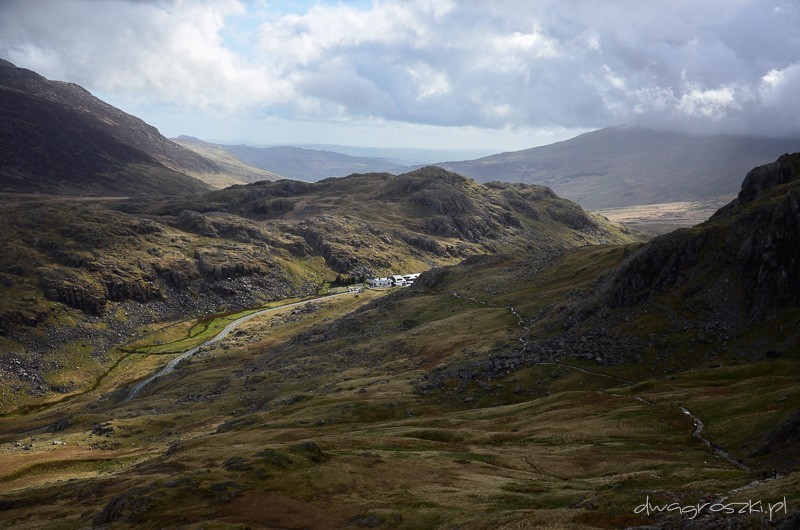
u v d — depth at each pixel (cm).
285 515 6488
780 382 9869
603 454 8325
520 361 14612
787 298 12544
